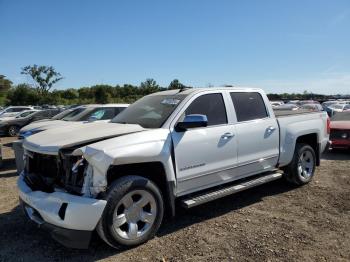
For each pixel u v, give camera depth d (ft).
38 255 13.20
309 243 13.79
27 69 243.40
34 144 14.29
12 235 15.05
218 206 18.42
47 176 14.15
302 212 17.33
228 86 18.60
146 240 13.84
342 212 17.24
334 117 38.29
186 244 13.85
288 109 24.95
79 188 12.64
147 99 18.40
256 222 16.10
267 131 18.97
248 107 18.61
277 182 22.91
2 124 63.72
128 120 16.71
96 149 12.48
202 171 15.69
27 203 13.78
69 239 12.25
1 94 253.44
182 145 14.94
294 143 20.62
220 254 12.98
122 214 13.08
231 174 17.20
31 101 219.00
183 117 15.60
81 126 16.38
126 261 12.53
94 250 13.44
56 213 12.26
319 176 24.66
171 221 16.33
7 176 26.81
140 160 13.39
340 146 34.17
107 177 13.42
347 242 13.85
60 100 225.97
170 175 14.39
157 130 14.55
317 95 221.87
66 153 12.98
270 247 13.48
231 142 16.94
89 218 12.09
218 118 16.93
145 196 13.64
